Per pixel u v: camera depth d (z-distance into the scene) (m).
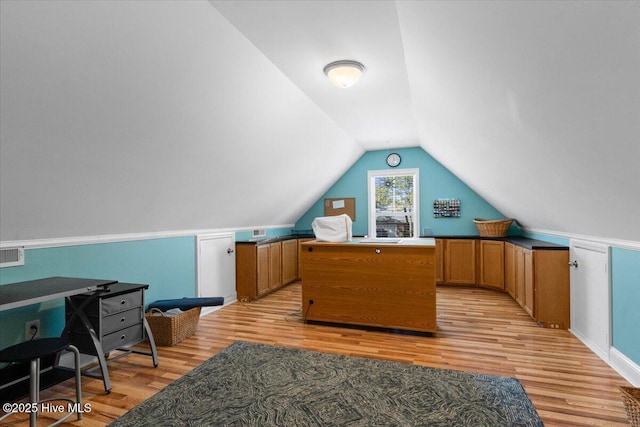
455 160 4.43
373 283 3.21
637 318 2.12
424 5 1.55
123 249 2.95
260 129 3.11
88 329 2.09
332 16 1.88
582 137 1.59
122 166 2.28
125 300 2.32
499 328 3.22
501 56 1.52
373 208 6.09
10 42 1.32
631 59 1.01
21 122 1.59
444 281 5.18
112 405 1.95
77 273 2.56
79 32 1.45
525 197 3.36
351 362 2.49
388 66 2.54
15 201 1.92
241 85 2.45
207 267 3.99
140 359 2.58
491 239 4.84
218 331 3.21
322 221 3.51
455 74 2.06
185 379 2.26
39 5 1.28
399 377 2.26
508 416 1.80
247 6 1.77
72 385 2.20
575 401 1.94
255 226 5.14
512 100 1.82
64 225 2.36
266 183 4.16
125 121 2.01
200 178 3.06
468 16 1.41
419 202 5.73
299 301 4.39
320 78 2.75
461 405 1.92
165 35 1.73
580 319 2.95
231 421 1.80
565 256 3.19
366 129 4.47
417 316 3.08
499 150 2.71
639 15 0.86
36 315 2.28
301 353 2.67
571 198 2.39
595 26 1.00
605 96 1.24
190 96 2.21
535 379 2.20
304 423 1.78
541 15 1.12
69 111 1.71
